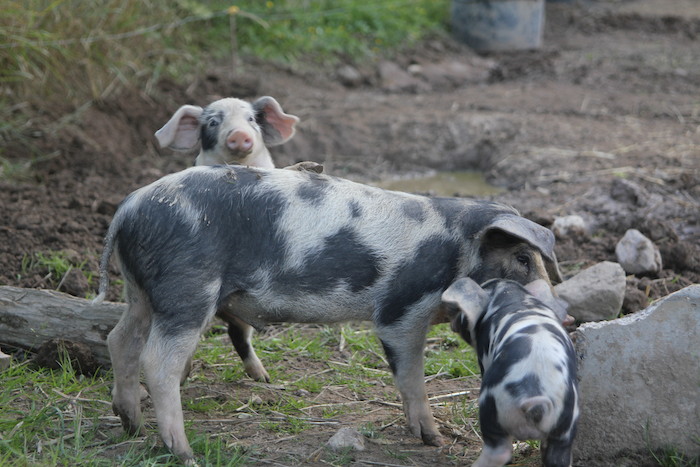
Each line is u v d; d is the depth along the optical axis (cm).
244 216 613
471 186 1336
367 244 621
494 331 571
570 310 837
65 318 769
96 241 1005
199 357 815
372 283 627
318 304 630
